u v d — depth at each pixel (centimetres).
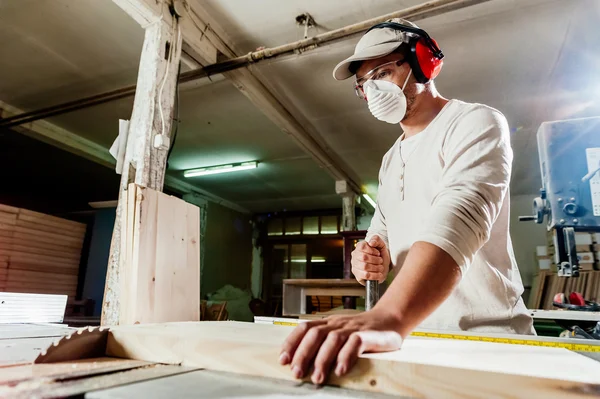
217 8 320
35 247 462
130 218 140
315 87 434
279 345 64
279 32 347
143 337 78
